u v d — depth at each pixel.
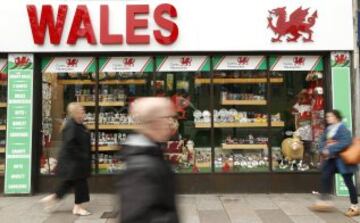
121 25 10.11
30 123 10.09
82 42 10.08
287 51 10.24
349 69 10.15
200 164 10.46
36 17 10.07
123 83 10.47
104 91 10.52
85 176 8.18
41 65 10.44
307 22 10.12
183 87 10.45
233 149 10.52
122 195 2.75
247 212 8.53
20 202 9.44
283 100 10.51
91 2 10.09
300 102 10.52
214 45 10.12
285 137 10.54
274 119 10.52
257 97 10.51
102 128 10.54
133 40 10.05
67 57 10.44
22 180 10.05
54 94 10.45
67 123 8.09
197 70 10.44
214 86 10.48
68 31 10.09
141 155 2.83
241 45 10.12
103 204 9.25
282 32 10.12
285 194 10.19
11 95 10.11
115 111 10.53
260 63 10.46
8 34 10.05
